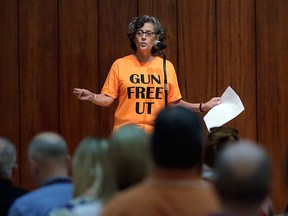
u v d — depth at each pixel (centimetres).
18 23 1559
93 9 1564
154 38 1345
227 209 561
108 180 720
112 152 682
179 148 625
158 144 630
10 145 873
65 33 1564
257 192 557
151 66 1355
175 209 614
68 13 1562
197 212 616
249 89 1592
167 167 630
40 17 1560
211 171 904
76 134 1574
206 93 1584
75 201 732
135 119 1339
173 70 1368
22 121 1566
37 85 1566
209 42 1585
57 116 1570
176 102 1373
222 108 1352
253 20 1588
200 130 639
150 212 606
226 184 559
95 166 736
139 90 1341
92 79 1569
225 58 1588
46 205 770
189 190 625
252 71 1592
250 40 1590
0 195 863
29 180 1566
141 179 677
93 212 702
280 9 1589
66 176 796
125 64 1354
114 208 607
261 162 558
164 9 1577
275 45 1592
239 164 557
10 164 869
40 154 787
